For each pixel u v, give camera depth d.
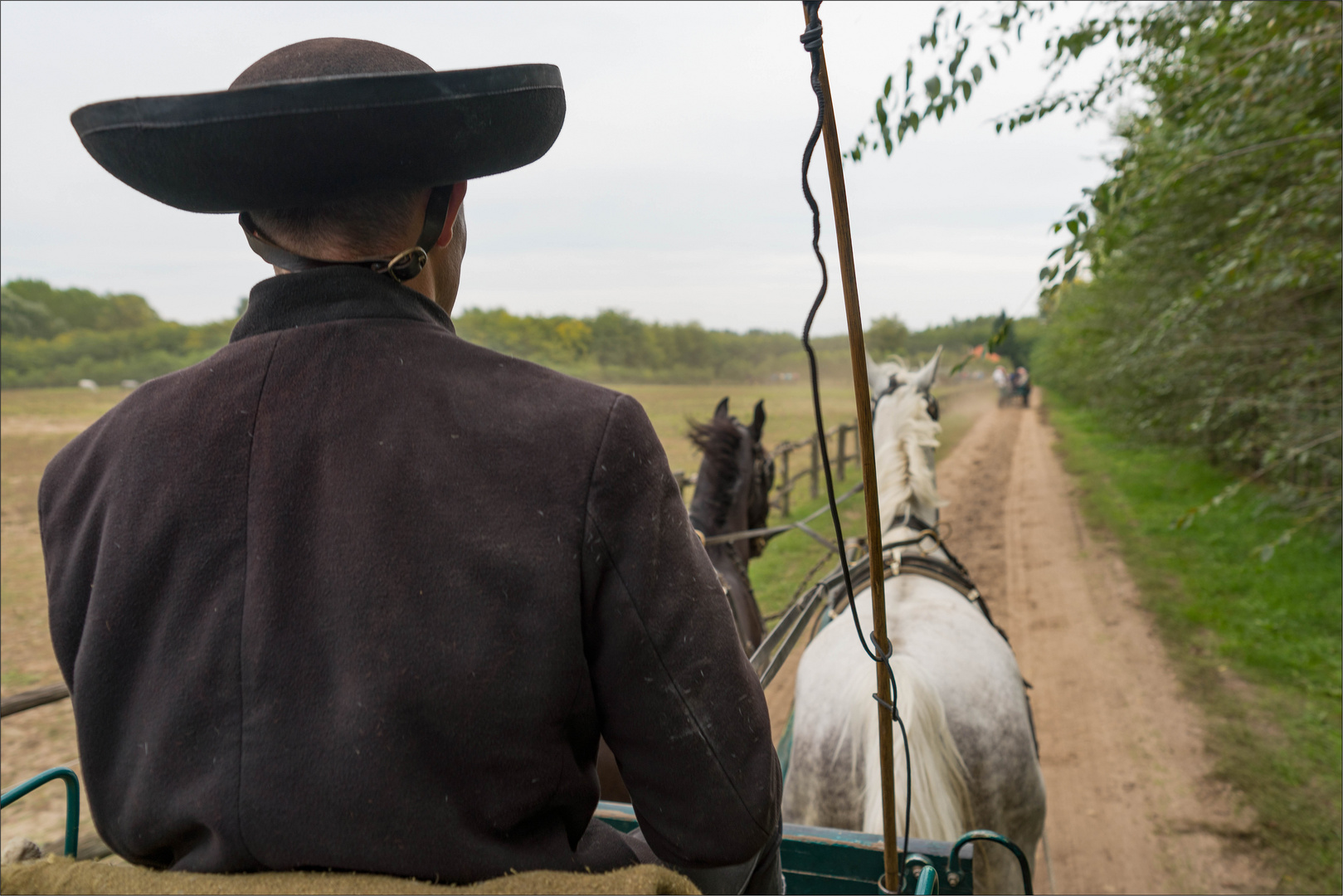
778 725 5.04
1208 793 4.07
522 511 0.73
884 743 1.12
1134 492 11.30
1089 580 7.61
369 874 0.70
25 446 18.86
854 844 1.66
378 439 0.74
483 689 0.70
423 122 0.74
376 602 0.70
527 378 0.81
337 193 0.77
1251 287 4.61
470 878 0.72
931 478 2.96
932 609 2.44
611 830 0.95
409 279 0.84
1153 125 3.95
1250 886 3.42
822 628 2.69
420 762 0.70
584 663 0.76
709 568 0.85
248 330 0.81
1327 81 3.57
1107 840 3.80
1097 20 2.82
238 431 0.75
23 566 9.16
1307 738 4.46
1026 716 2.26
